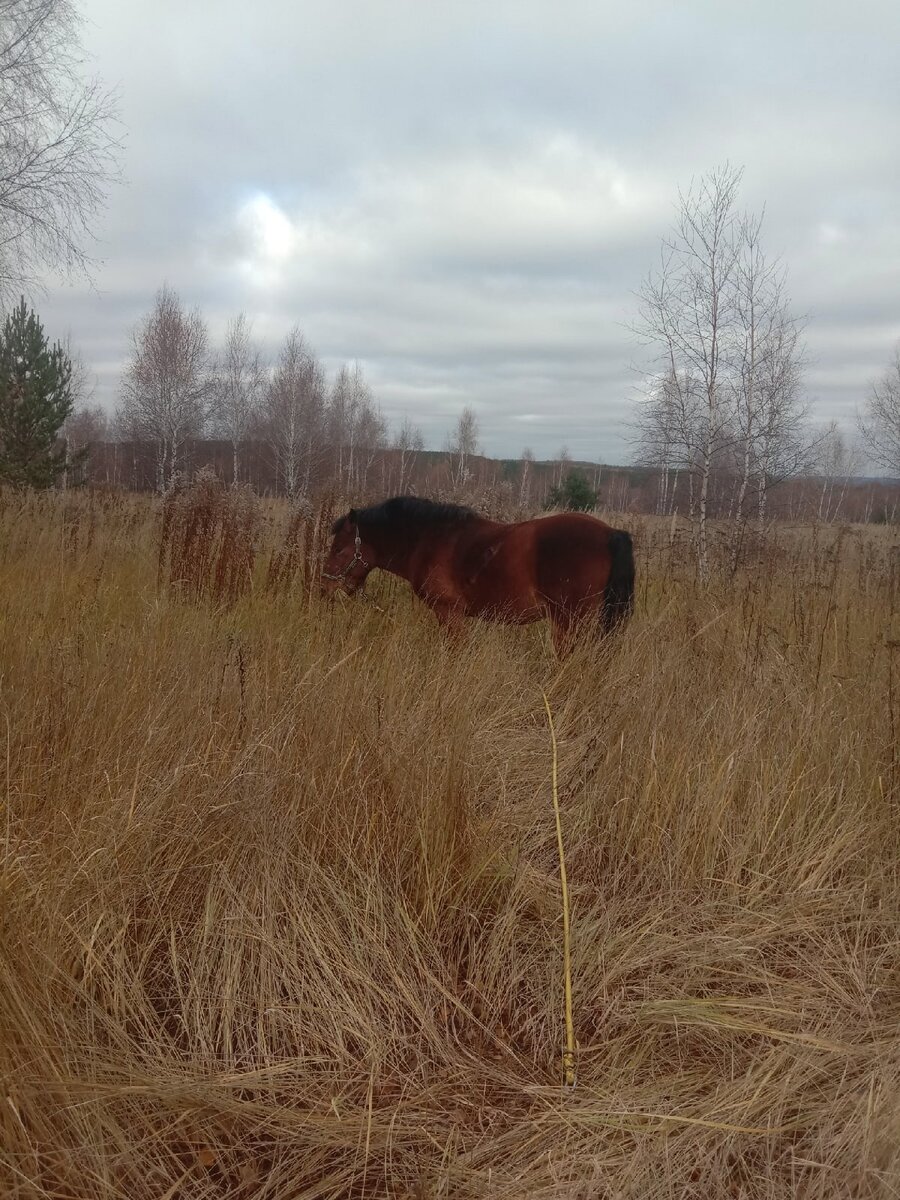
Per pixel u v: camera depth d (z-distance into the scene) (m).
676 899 2.56
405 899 2.36
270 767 2.72
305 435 31.34
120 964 1.98
